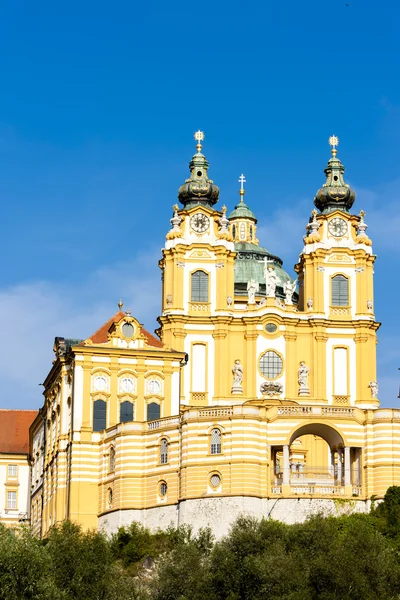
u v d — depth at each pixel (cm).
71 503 14125
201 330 16512
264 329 16538
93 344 14725
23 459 17688
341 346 16650
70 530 11162
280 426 12925
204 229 16850
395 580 10619
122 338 14900
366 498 12781
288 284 16862
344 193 17312
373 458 12912
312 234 16975
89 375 14638
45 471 15675
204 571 10888
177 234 16750
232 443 12788
